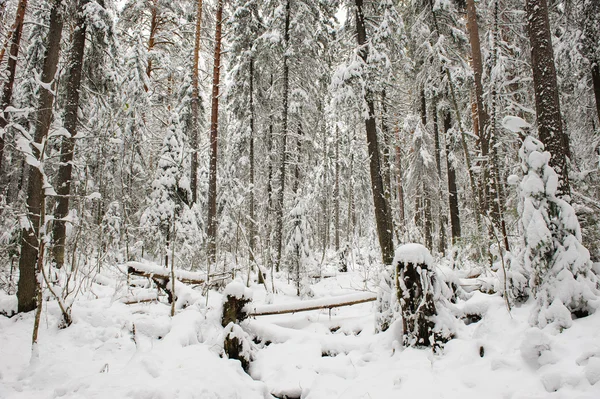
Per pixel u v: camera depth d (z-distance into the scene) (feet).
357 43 38.42
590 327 11.87
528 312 14.78
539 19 18.51
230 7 51.26
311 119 57.21
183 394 11.35
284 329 19.80
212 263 38.09
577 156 33.63
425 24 43.78
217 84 44.62
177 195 39.01
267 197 52.75
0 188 42.32
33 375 13.25
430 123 52.90
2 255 23.45
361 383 13.41
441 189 51.01
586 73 30.37
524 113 29.81
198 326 18.39
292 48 50.49
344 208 99.60
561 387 9.68
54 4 23.09
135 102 39.88
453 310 16.76
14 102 33.91
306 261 31.86
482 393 10.86
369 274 36.65
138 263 23.68
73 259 18.62
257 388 14.03
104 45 32.65
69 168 28.73
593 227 17.46
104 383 11.98
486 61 35.55
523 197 15.57
